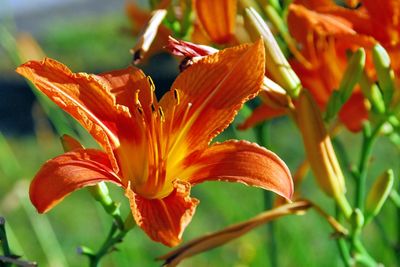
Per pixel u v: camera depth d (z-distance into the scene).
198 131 0.64
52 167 0.60
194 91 0.65
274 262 0.78
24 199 0.88
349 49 0.69
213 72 0.64
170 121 0.65
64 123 0.84
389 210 0.89
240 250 0.89
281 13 0.74
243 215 0.87
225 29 0.70
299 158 1.43
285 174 0.62
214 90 0.64
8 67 2.50
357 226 0.69
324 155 0.68
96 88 0.64
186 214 0.59
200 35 0.74
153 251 1.10
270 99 0.68
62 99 0.62
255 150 0.63
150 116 0.65
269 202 0.75
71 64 2.55
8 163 0.94
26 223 1.34
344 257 0.71
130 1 0.80
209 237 0.67
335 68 0.71
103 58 2.57
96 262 0.66
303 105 0.68
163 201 0.61
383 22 0.69
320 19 0.69
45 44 2.77
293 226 0.89
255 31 0.67
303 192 1.31
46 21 3.62
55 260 0.87
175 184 0.61
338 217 0.70
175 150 0.65
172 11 0.74
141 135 0.65
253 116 0.71
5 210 0.87
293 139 1.52
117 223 0.66
